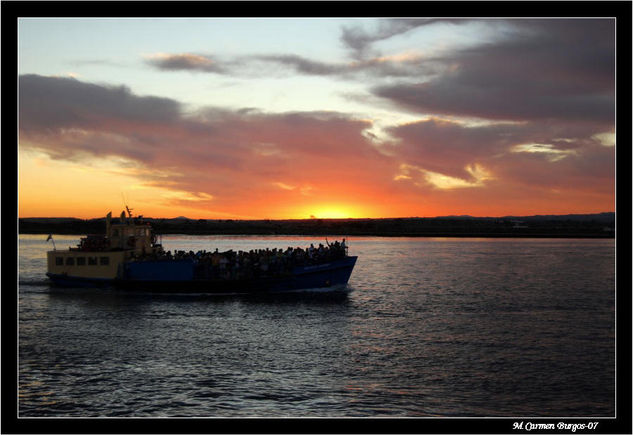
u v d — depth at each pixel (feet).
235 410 85.76
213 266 181.98
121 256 185.37
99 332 131.64
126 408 86.22
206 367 105.60
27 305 165.07
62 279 189.78
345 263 192.75
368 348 119.65
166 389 94.12
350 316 154.10
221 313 155.02
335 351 117.19
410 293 205.87
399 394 92.32
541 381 98.78
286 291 186.60
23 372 102.17
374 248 643.04
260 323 142.92
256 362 108.78
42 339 124.98
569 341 127.24
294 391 93.45
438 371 104.12
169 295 181.06
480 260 407.64
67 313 153.79
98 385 95.71
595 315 160.66
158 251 203.10
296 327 138.92
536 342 126.11
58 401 88.79
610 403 88.69
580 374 102.63
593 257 444.96
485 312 164.66
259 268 183.52
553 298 194.70
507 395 92.12
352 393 92.73
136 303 168.66
